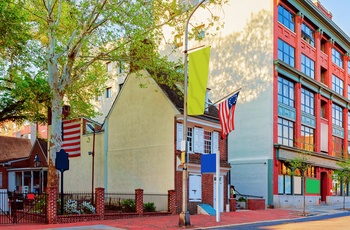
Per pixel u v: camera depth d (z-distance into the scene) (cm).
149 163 2752
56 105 2216
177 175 2573
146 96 2858
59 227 1797
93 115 2794
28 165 4059
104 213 2150
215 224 2058
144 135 2825
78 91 2728
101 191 2156
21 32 2233
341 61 5016
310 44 4241
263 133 3488
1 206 2345
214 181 2809
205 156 2245
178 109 2592
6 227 1780
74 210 2119
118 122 3052
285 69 3666
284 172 3581
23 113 2873
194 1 3544
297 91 3881
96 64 2759
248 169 3516
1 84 2580
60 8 2205
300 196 3741
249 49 3684
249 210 3002
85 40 2158
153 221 2088
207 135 2867
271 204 3356
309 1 3988
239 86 3706
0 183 4097
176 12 2253
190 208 2589
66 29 2325
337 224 2097
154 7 2248
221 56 3869
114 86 4684
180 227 1886
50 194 1953
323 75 4581
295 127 3819
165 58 2409
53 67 2212
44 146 3931
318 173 4178
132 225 1922
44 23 2323
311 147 4100
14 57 2398
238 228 1916
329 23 4431
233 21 3828
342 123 4941
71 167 3375
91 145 3253
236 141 3644
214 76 3894
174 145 2605
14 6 2200
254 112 3572
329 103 4534
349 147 5038
